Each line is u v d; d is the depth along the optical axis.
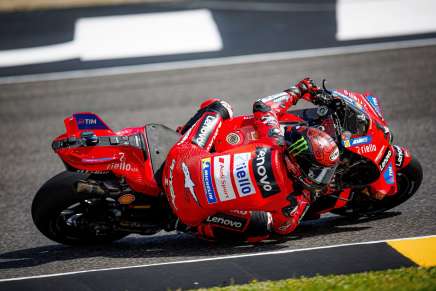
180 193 18.05
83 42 47.94
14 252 20.61
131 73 42.22
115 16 52.66
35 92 39.91
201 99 36.09
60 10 54.59
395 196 21.59
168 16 52.12
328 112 19.67
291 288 16.16
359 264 17.84
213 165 17.80
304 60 42.31
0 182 26.88
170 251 19.98
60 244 21.09
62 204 18.97
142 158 19.45
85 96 38.44
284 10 53.31
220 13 52.94
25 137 32.44
